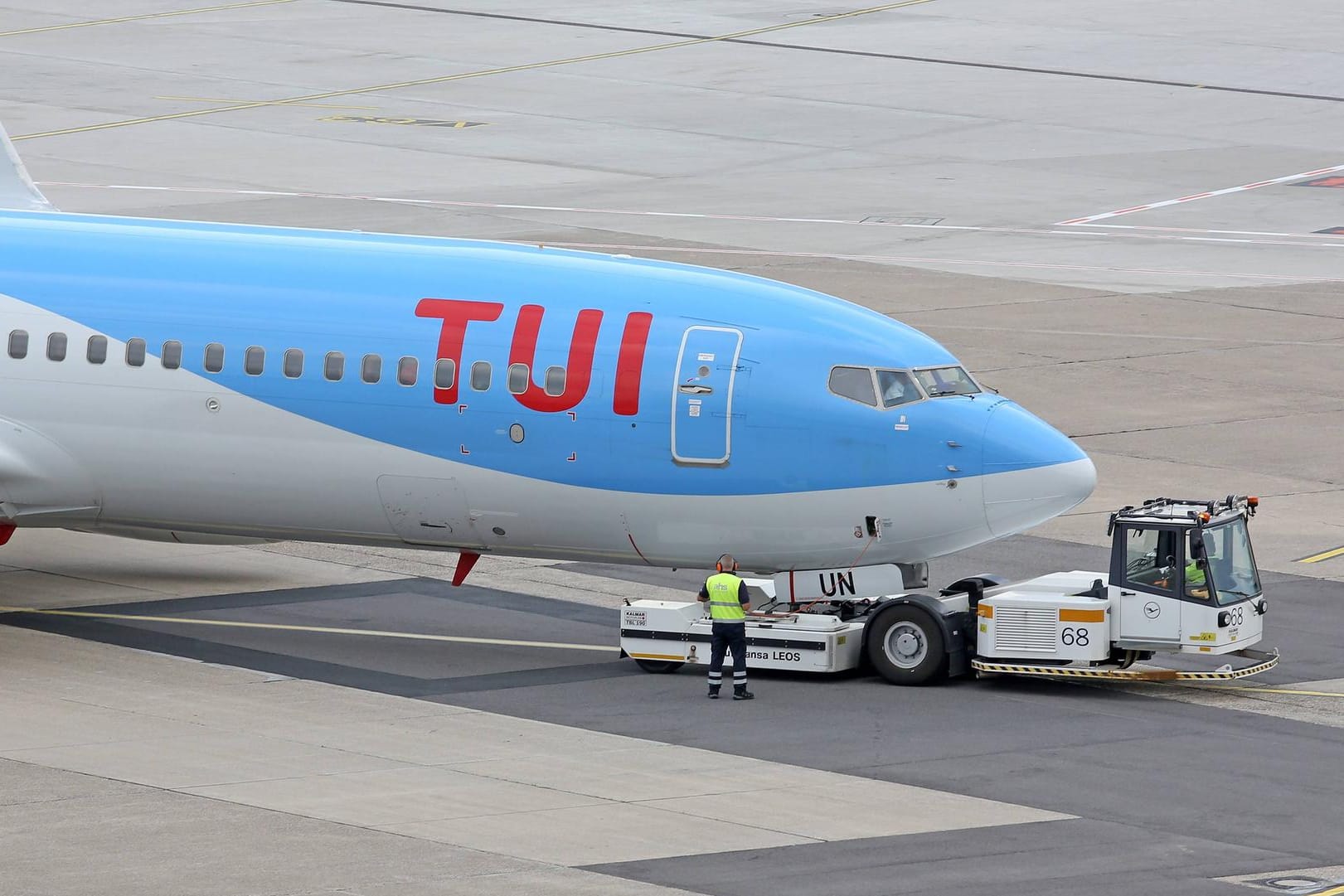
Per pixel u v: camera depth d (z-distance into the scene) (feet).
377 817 290.15
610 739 338.34
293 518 412.36
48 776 309.01
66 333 412.77
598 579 474.08
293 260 413.80
